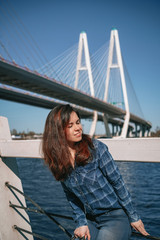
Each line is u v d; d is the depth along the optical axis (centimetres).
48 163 124
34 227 587
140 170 1845
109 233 113
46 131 122
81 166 116
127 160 128
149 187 1095
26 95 3139
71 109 120
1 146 178
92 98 3788
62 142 117
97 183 117
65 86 3139
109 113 5025
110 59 4978
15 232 181
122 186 117
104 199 118
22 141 166
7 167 186
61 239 515
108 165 117
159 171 1750
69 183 122
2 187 179
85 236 121
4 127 185
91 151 117
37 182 1279
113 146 131
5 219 176
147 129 9481
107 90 4828
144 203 792
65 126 117
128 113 5122
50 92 3209
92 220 129
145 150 122
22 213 190
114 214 119
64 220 629
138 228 115
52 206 777
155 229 551
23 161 2709
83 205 132
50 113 123
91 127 5019
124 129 5028
